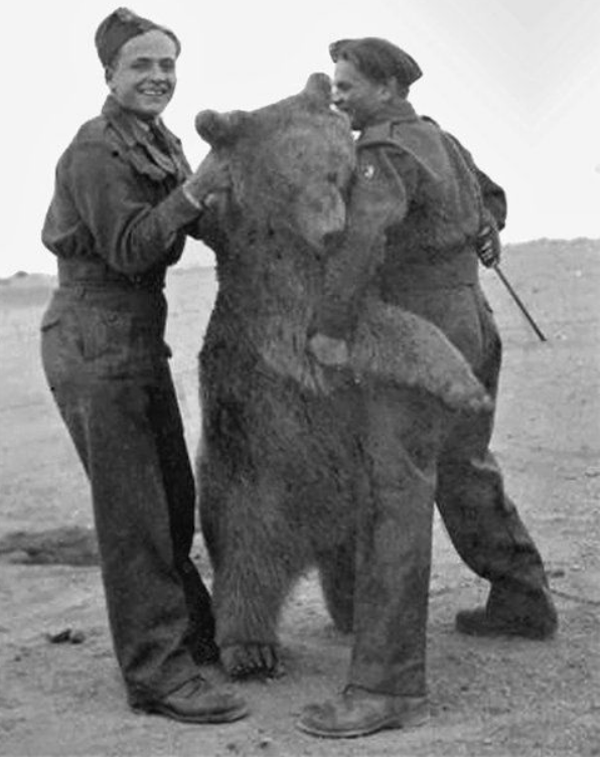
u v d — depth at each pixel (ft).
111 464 18.97
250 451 19.42
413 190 18.67
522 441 32.27
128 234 18.62
